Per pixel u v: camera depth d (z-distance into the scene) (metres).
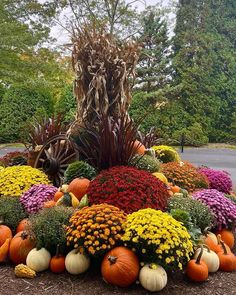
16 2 15.52
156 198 2.99
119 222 2.51
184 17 20.38
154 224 2.40
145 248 2.37
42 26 15.67
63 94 15.12
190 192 4.14
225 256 2.73
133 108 17.11
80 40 4.22
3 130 15.79
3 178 3.69
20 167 3.92
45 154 4.36
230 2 21.33
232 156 13.48
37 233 2.60
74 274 2.51
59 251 2.59
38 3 15.18
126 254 2.37
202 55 19.44
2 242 2.77
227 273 2.68
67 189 3.26
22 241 2.68
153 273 2.30
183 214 2.80
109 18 12.77
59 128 4.77
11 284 2.41
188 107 18.84
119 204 2.89
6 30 14.65
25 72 15.51
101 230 2.46
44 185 3.46
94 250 2.42
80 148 4.02
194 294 2.34
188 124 18.31
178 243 2.35
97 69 4.16
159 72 19.52
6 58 15.19
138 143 4.54
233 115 19.66
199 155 13.76
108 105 4.14
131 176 3.09
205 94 19.20
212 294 2.35
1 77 15.15
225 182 4.72
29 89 15.89
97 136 3.83
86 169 3.66
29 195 3.31
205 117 18.78
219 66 20.00
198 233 2.79
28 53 15.59
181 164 4.58
